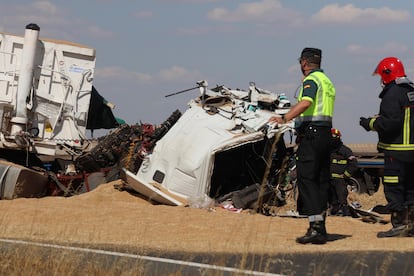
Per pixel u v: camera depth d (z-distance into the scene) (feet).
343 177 83.41
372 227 66.90
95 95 111.65
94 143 107.24
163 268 42.57
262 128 87.66
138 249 50.44
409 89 56.80
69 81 107.14
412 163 57.11
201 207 83.92
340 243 54.60
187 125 92.48
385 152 57.77
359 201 111.86
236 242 55.11
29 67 103.19
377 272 40.96
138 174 94.38
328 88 54.60
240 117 91.35
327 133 54.24
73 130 106.83
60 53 106.63
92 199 88.02
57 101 106.11
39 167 102.94
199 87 95.55
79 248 48.16
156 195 86.22
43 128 105.29
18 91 102.73
